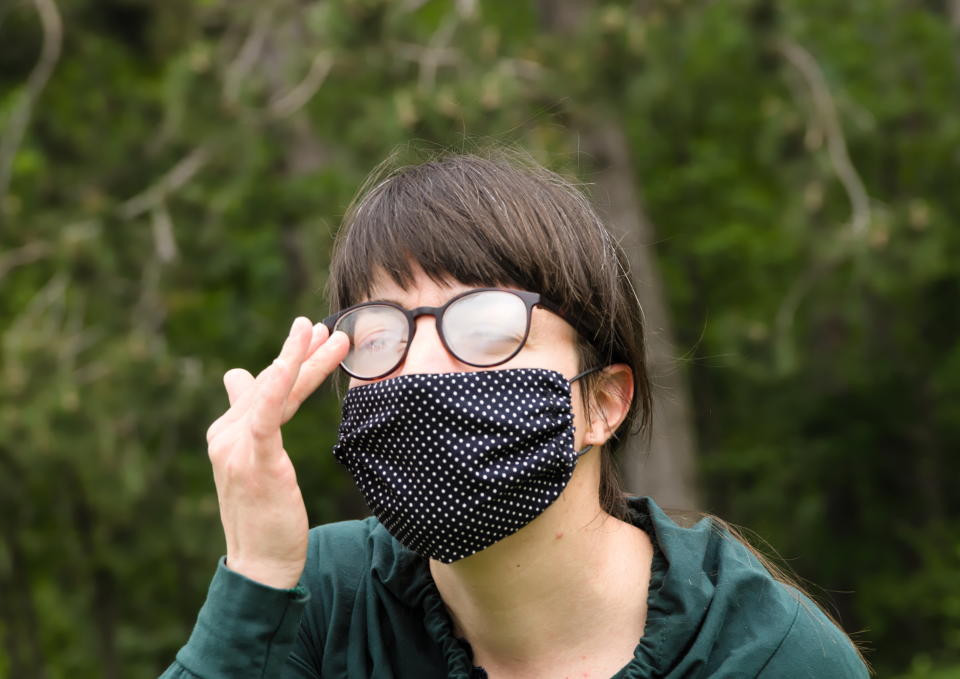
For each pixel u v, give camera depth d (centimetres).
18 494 759
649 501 185
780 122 750
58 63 834
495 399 159
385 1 639
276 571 161
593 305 171
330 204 716
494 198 169
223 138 701
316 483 932
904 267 715
